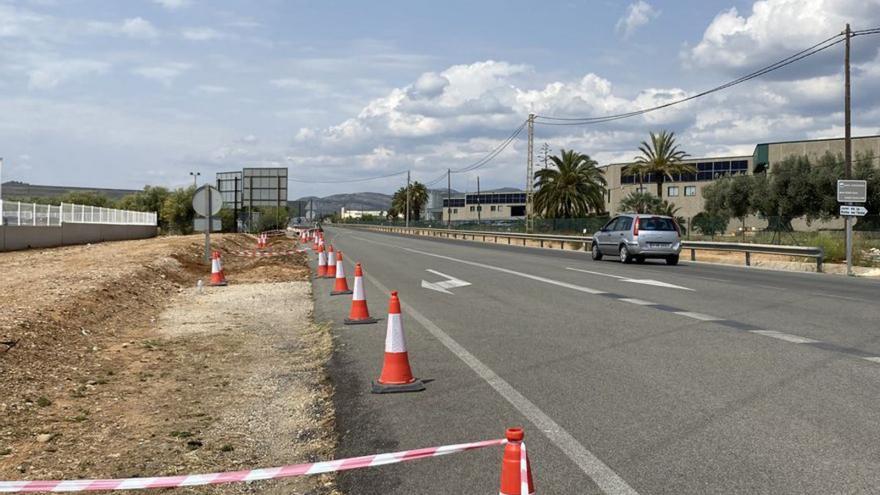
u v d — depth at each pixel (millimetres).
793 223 69875
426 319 12477
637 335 10234
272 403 7566
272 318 13938
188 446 6152
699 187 102750
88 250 31125
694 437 5586
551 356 8906
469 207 172500
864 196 23594
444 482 4883
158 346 10930
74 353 9984
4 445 6184
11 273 19078
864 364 8055
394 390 7441
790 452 5188
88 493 5148
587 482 4734
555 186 76000
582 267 24625
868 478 4668
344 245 48219
